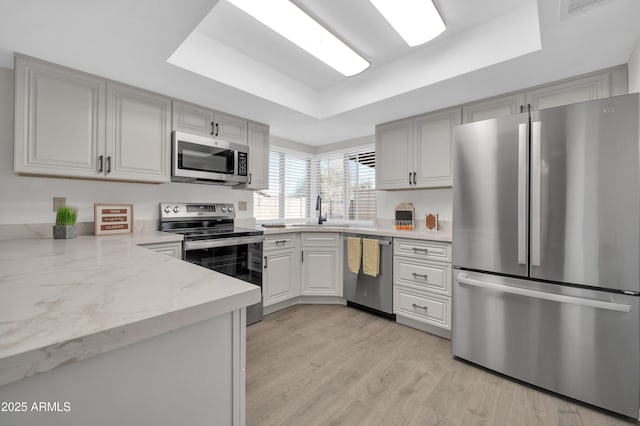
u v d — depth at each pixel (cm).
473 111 246
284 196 383
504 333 178
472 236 191
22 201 190
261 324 263
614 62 183
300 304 319
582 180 152
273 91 247
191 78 203
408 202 321
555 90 208
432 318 239
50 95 179
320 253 317
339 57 208
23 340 42
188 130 246
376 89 248
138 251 130
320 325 261
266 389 167
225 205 301
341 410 150
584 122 151
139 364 54
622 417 146
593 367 150
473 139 190
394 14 165
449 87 219
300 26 177
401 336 239
